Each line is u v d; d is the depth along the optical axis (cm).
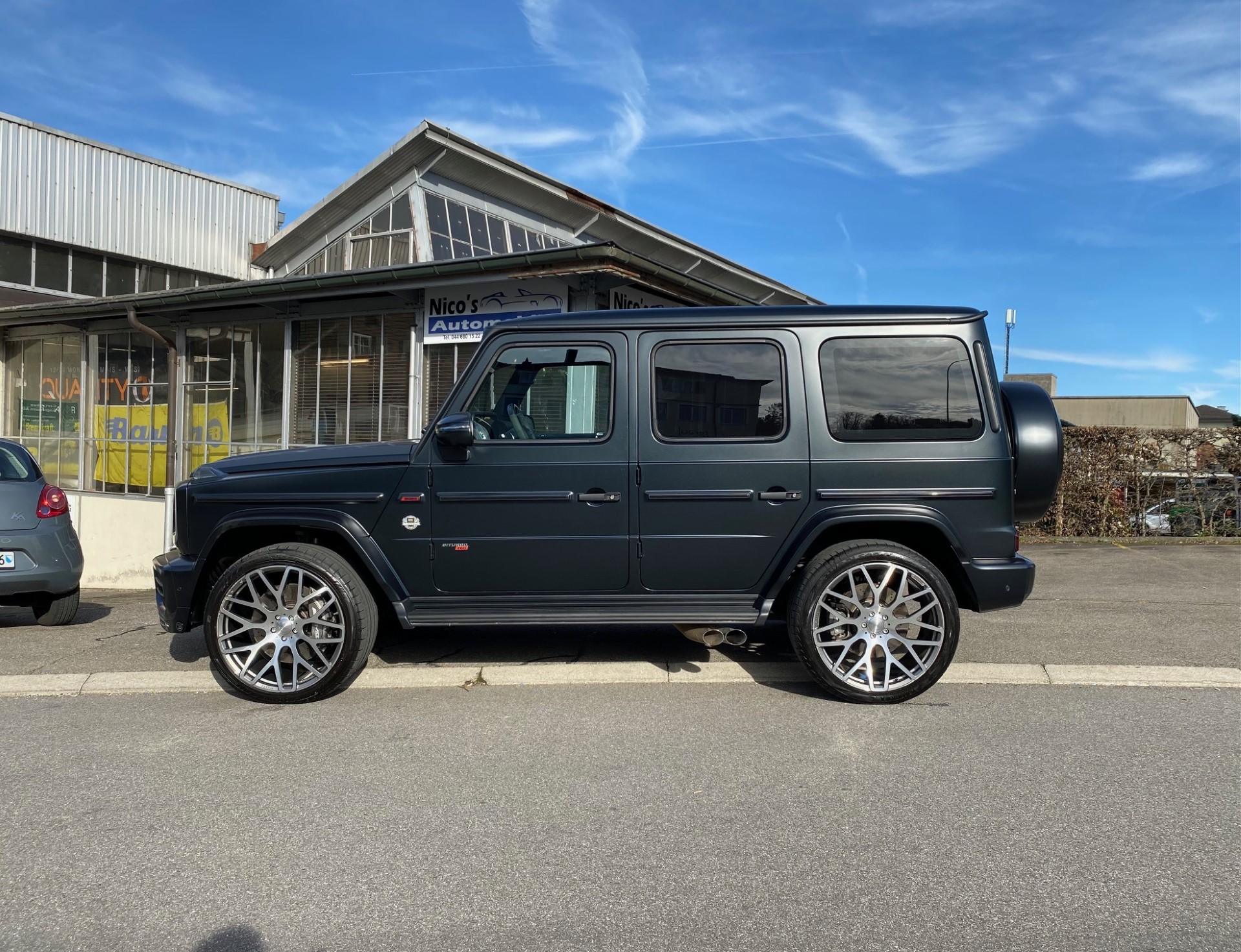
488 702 471
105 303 1140
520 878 284
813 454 462
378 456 477
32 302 1828
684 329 473
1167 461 1142
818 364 467
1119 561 951
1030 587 456
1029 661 535
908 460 459
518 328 477
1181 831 314
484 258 860
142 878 287
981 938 249
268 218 2248
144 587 1253
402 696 484
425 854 301
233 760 391
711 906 267
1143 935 250
